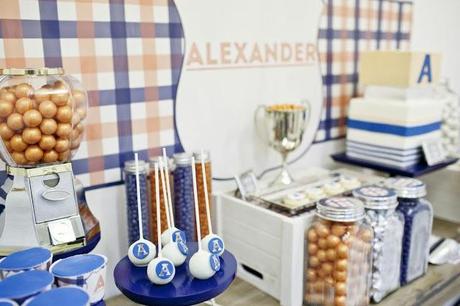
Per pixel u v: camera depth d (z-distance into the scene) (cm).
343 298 116
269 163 162
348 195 137
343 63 180
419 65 160
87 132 119
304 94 169
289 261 117
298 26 161
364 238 117
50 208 93
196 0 133
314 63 169
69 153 98
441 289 130
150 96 129
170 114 134
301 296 120
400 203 131
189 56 134
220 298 124
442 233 166
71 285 79
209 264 93
